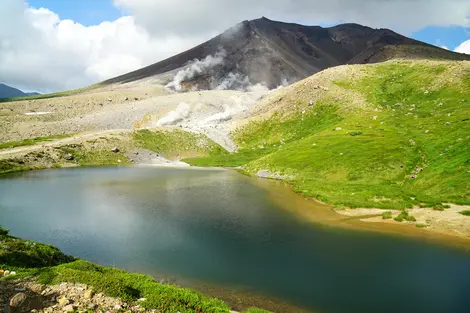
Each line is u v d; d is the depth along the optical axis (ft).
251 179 250.37
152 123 591.78
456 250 96.27
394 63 546.26
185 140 460.14
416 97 382.83
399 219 125.29
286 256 92.17
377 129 281.54
